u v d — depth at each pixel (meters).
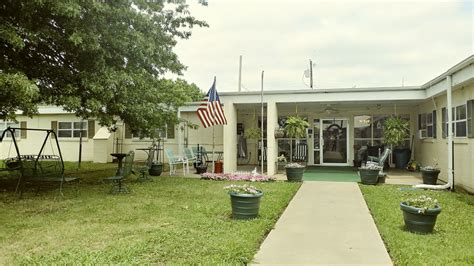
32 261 4.07
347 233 5.33
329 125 16.78
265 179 11.16
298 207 7.28
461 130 9.94
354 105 15.51
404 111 15.98
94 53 7.98
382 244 4.79
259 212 6.57
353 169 15.11
